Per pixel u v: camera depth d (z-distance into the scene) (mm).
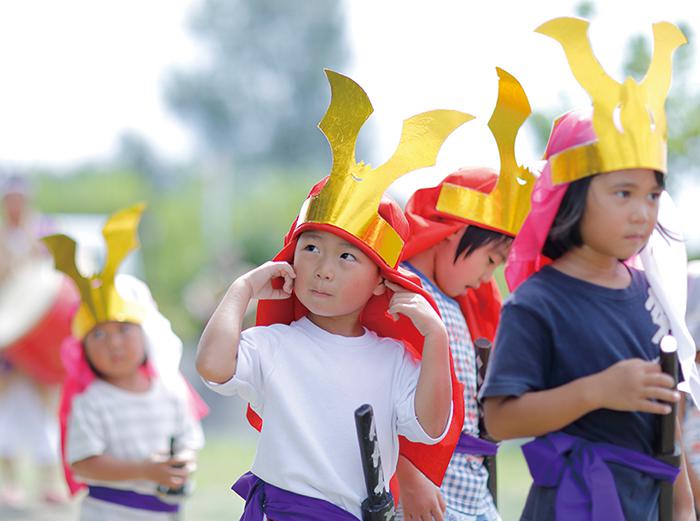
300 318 9781
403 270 9602
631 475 9711
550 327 9867
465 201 11148
